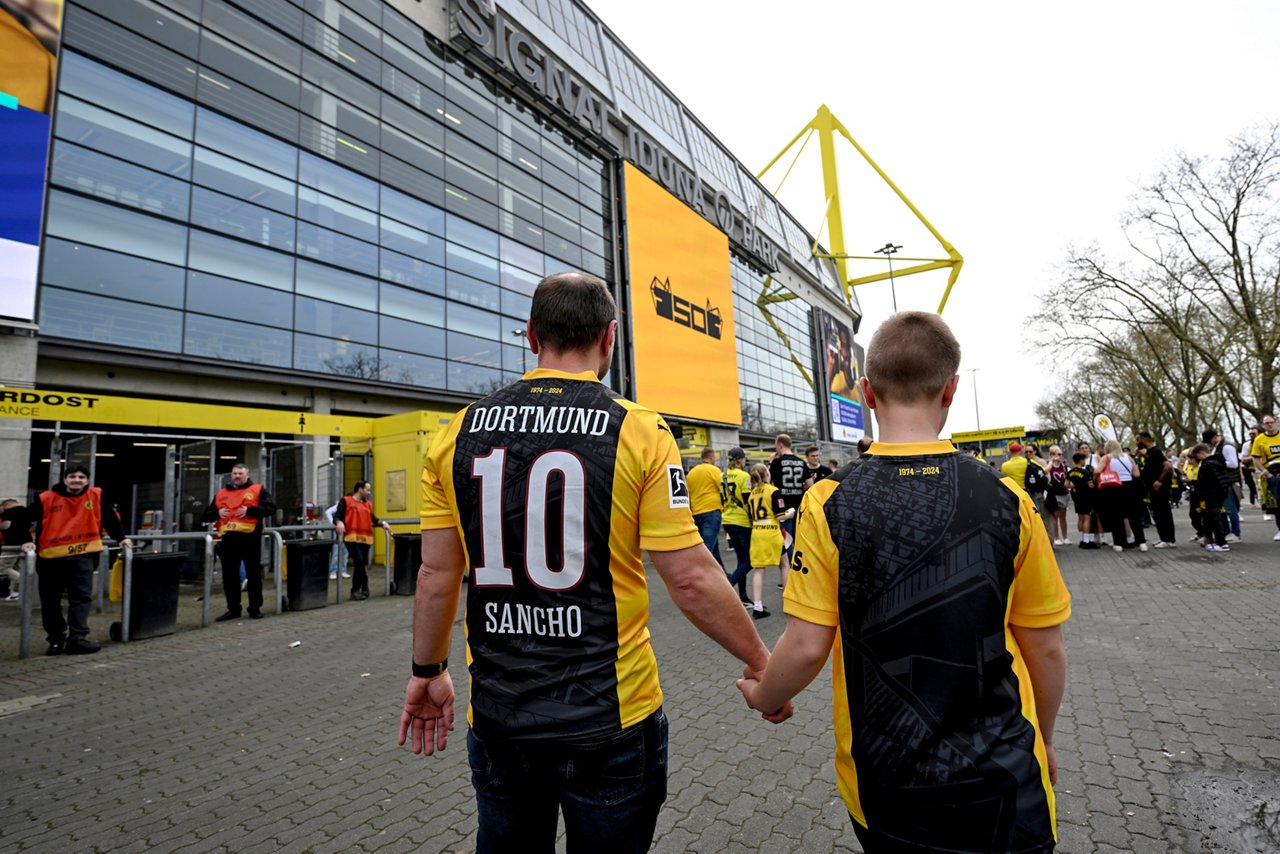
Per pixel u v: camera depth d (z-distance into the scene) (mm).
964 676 1186
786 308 40594
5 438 9820
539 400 1488
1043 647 1275
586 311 1588
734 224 33656
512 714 1313
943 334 1452
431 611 1523
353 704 4609
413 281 17047
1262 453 10828
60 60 11242
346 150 15852
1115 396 43969
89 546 6531
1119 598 6785
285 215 14398
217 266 13102
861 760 1243
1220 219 22578
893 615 1238
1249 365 27875
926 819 1160
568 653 1324
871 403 1518
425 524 1540
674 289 26578
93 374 11359
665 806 2904
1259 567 7953
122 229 11773
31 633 7387
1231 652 4629
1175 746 3178
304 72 15133
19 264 10242
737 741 3609
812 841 2566
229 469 13758
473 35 18984
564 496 1364
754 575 7188
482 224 19281
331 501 13297
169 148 12602
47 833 2906
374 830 2822
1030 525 1273
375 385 15531
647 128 27375
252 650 6402
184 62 12984
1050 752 1313
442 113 18469
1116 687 4078
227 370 12906
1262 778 2797
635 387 23469
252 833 2840
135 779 3453
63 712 4609
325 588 8945
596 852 1281
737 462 7977
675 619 7133
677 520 1402
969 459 1354
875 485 1341
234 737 4035
